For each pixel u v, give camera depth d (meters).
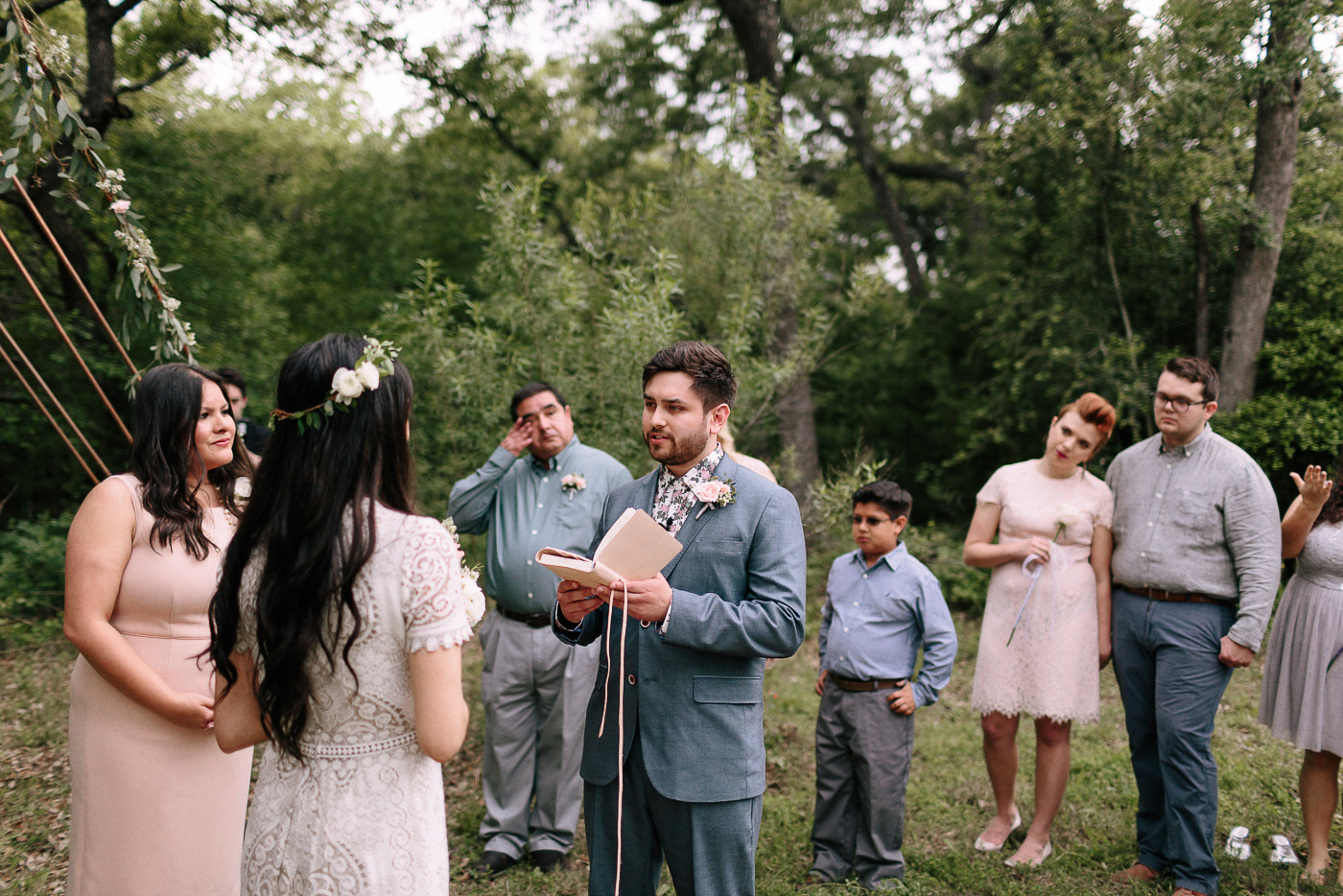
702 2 14.77
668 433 2.27
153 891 2.34
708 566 2.26
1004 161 9.43
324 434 1.60
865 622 3.55
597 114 16.02
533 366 5.73
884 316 14.38
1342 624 3.37
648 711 2.23
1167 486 3.53
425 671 1.56
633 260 6.94
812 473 11.12
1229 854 3.61
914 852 3.77
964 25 13.42
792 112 15.65
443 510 6.19
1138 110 8.24
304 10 10.91
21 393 9.38
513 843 3.64
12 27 2.74
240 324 10.32
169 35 10.73
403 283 13.55
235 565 1.64
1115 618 3.68
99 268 9.86
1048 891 3.38
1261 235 7.94
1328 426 7.46
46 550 7.94
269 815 1.61
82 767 2.33
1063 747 3.70
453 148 14.90
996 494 3.95
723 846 2.19
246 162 12.82
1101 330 9.37
